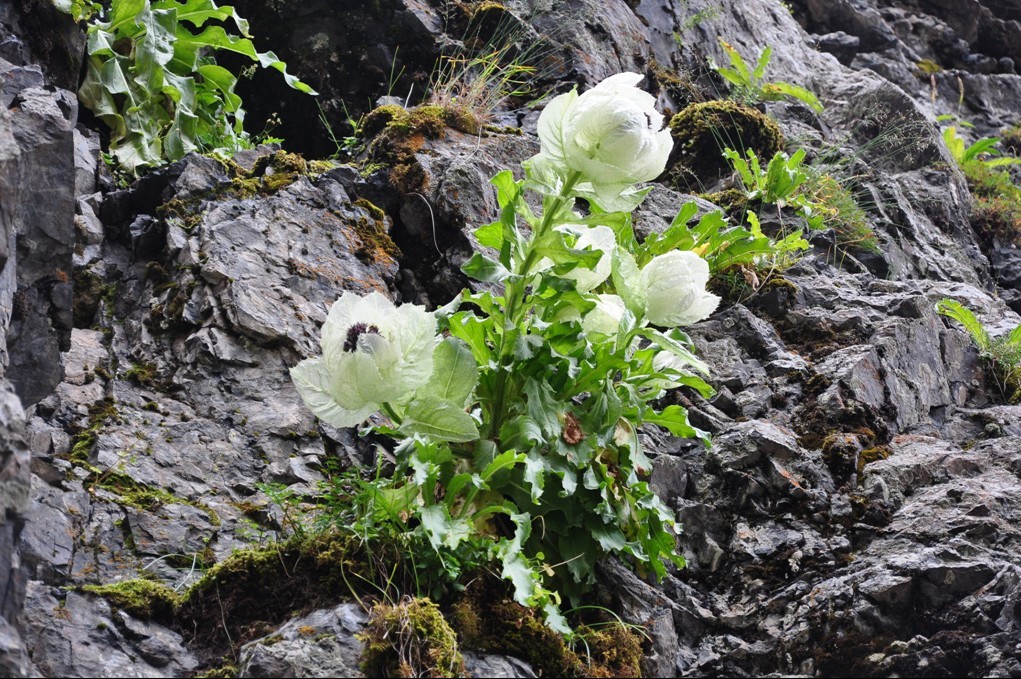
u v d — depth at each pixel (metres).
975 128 7.41
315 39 4.80
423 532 2.19
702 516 2.81
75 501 2.32
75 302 2.95
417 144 3.67
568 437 2.35
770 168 4.27
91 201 3.21
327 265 3.12
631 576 2.53
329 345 2.18
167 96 3.90
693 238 3.41
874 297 3.78
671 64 5.57
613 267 2.45
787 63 6.27
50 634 1.98
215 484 2.51
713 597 2.65
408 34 4.87
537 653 2.12
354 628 2.03
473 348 2.39
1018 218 5.64
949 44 7.95
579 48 5.01
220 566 2.19
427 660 1.98
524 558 2.14
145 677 1.99
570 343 2.39
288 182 3.40
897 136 5.66
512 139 3.91
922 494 2.79
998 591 2.39
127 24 3.81
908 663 2.34
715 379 3.27
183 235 3.08
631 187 2.37
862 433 3.02
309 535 2.26
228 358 2.78
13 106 2.56
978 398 3.61
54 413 2.55
